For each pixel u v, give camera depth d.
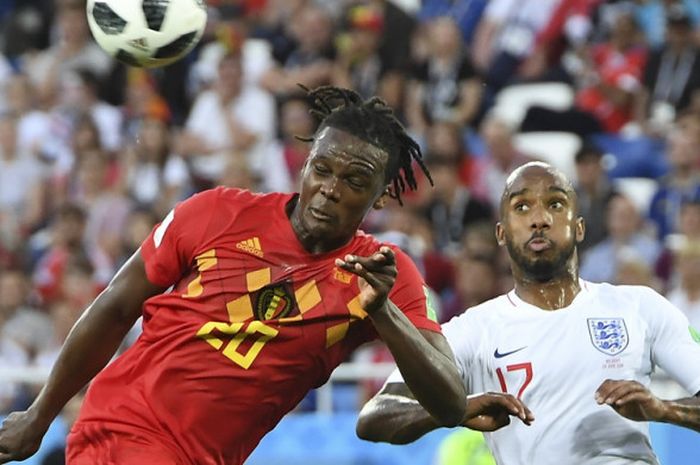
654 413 18.45
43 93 49.62
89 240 43.31
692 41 45.53
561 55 48.03
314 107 18.95
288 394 18.48
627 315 20.17
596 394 18.42
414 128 44.94
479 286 36.97
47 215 45.78
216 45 50.00
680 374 19.84
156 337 18.33
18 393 35.16
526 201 20.19
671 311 20.28
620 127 45.41
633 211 39.16
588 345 19.94
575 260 20.47
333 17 49.84
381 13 47.50
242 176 43.19
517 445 19.89
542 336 20.06
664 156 43.91
